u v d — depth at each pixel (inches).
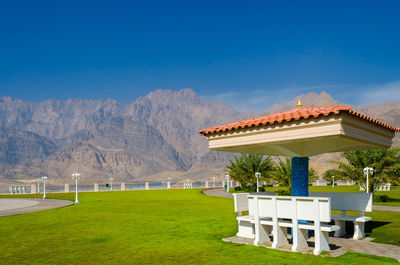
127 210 744.3
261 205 369.7
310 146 378.9
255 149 426.3
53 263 303.4
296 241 337.1
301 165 400.2
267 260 300.5
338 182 2536.9
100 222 551.5
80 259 315.6
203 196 1294.3
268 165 1572.3
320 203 322.7
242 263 292.2
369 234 424.2
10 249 358.9
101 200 1112.8
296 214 339.0
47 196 1434.5
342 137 310.5
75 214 673.0
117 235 432.5
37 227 506.6
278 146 375.6
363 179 994.7
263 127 346.6
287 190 1214.9
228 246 360.5
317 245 322.3
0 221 581.0
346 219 401.1
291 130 329.1
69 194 1557.6
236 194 410.6
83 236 427.8
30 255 332.5
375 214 637.3
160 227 494.6
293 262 293.1
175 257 317.1
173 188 2222.0
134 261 305.6
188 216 624.7
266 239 376.5
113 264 297.3
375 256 312.7
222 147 393.7
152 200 1085.8
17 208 841.5
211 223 532.4
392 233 427.2
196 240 395.5
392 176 947.3
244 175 1603.1
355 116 308.5
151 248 355.3
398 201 977.5
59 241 398.0
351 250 340.8
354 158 1007.0
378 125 354.6
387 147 400.5
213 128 403.2
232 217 607.2
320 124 309.6
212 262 297.6
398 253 327.3
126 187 2329.0
